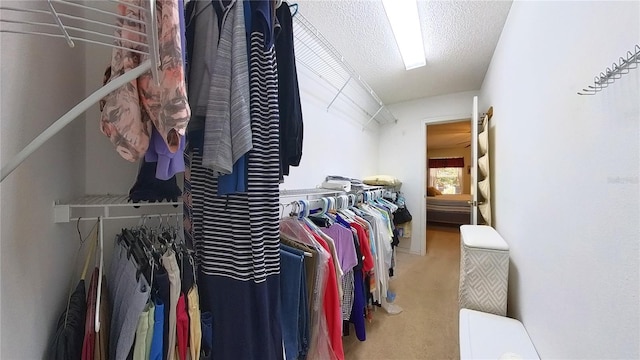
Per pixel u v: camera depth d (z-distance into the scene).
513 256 1.47
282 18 0.98
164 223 1.08
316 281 1.12
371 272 1.79
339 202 1.83
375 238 1.89
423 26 1.85
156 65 0.43
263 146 0.83
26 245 0.55
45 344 0.62
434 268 2.97
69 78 0.77
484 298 1.44
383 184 3.09
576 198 0.77
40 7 0.62
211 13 0.84
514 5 1.54
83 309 0.68
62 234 0.73
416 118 3.61
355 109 2.97
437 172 8.09
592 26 0.70
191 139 0.88
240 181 0.77
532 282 1.15
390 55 2.28
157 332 0.60
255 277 0.81
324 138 2.29
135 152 0.55
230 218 0.87
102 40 0.92
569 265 0.81
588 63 0.72
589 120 0.71
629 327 0.54
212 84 0.75
